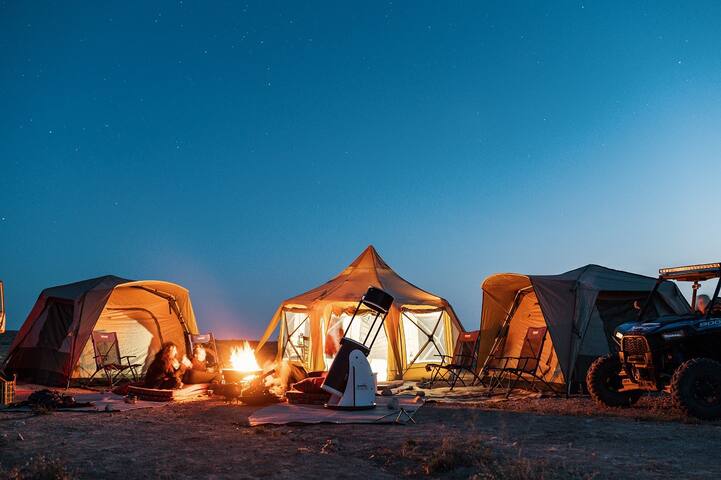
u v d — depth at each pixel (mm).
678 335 8047
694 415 7578
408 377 14406
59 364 12500
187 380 11297
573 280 11164
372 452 5961
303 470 5344
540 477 4773
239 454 5988
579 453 5715
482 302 12898
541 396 10406
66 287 13703
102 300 12984
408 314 14859
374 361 14445
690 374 7648
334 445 6309
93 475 5203
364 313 14672
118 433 7164
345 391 8664
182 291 14289
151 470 5371
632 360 8484
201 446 6391
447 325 15117
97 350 12578
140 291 13977
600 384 9070
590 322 10906
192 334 13359
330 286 15867
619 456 5574
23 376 13195
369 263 16719
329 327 14406
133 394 10602
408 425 7578
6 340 26906
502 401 9984
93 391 11773
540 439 6457
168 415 8672
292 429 7410
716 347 8273
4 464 5594
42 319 13320
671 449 5879
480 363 12844
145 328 13906
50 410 9031
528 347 11523
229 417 8453
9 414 8664
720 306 8609
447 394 11242
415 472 5238
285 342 15586
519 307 12766
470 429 7152
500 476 4891
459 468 5270
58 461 5340
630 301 11125
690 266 8406
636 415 8062
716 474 4887
